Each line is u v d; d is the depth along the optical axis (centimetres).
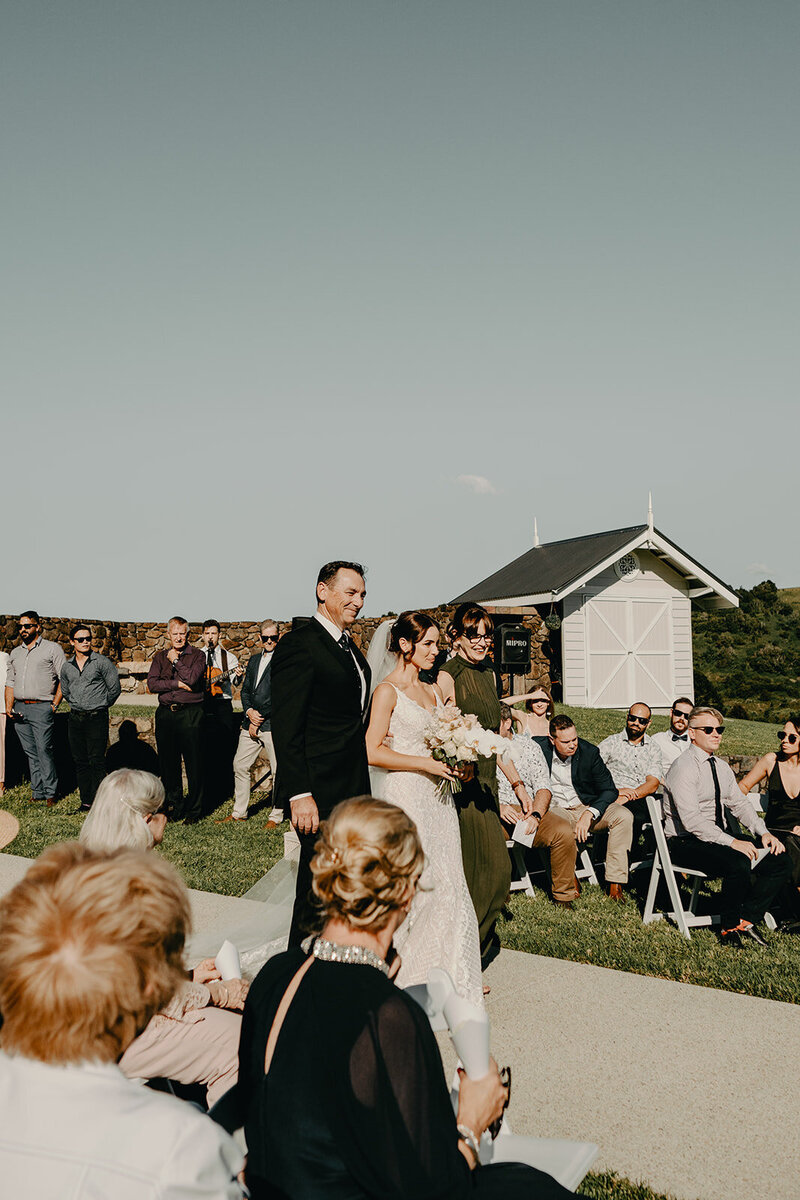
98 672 1073
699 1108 386
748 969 568
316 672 453
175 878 179
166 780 1047
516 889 771
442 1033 456
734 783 685
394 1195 175
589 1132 367
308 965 204
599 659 2339
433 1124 180
